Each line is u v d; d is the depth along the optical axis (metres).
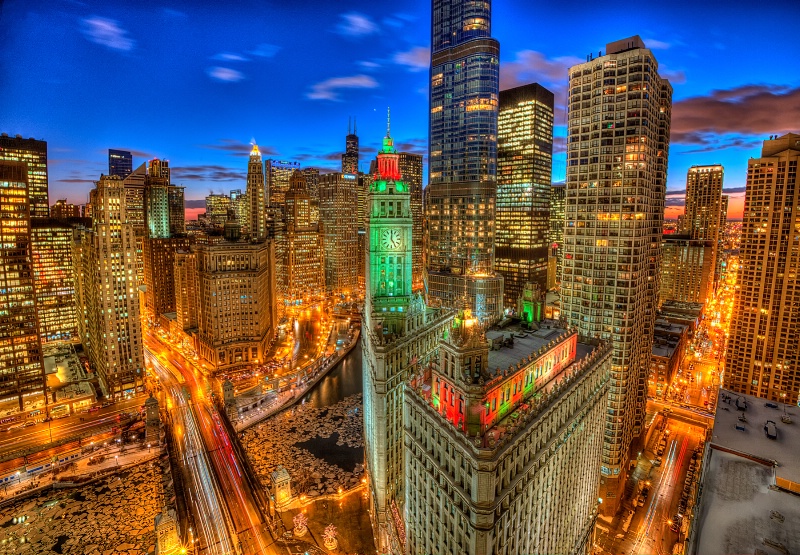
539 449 78.38
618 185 129.88
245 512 122.69
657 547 119.00
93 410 181.25
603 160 131.88
